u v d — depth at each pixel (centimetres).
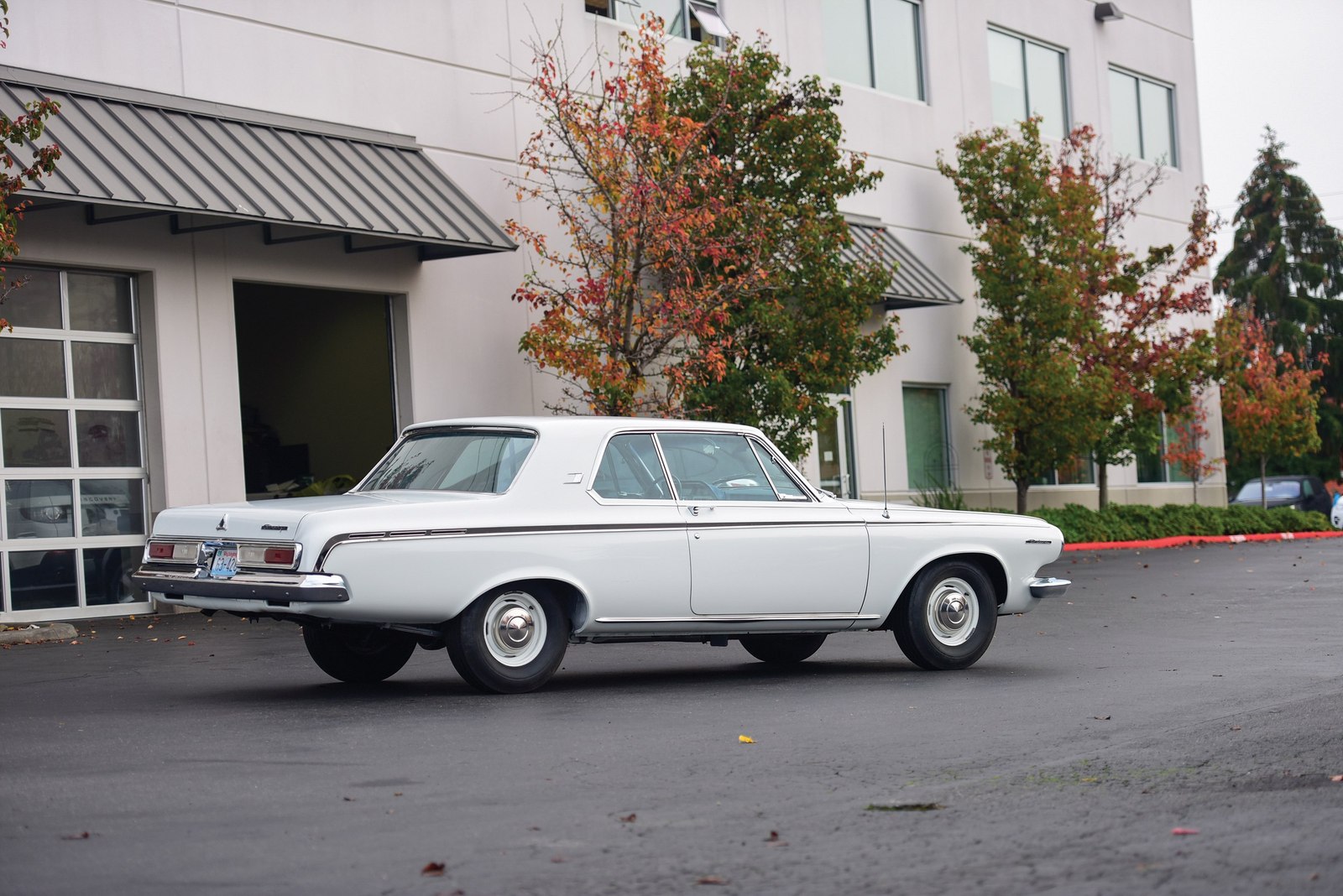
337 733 767
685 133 1809
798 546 987
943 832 534
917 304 2427
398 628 886
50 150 1248
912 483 2620
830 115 2012
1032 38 3000
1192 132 3500
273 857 506
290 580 834
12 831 550
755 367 1911
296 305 1886
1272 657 1097
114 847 524
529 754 703
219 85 1650
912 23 2719
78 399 1534
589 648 1239
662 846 518
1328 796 589
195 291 1605
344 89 1770
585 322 1800
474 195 1898
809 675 1028
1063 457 2619
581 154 1941
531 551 899
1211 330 3553
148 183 1443
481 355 1888
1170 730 761
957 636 1052
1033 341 2598
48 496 1508
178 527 910
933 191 2702
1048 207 2600
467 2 1912
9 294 1476
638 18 2155
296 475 1883
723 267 1927
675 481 967
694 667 1091
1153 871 475
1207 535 2966
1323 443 6241
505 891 461
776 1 2400
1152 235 3338
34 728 795
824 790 614
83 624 1475
